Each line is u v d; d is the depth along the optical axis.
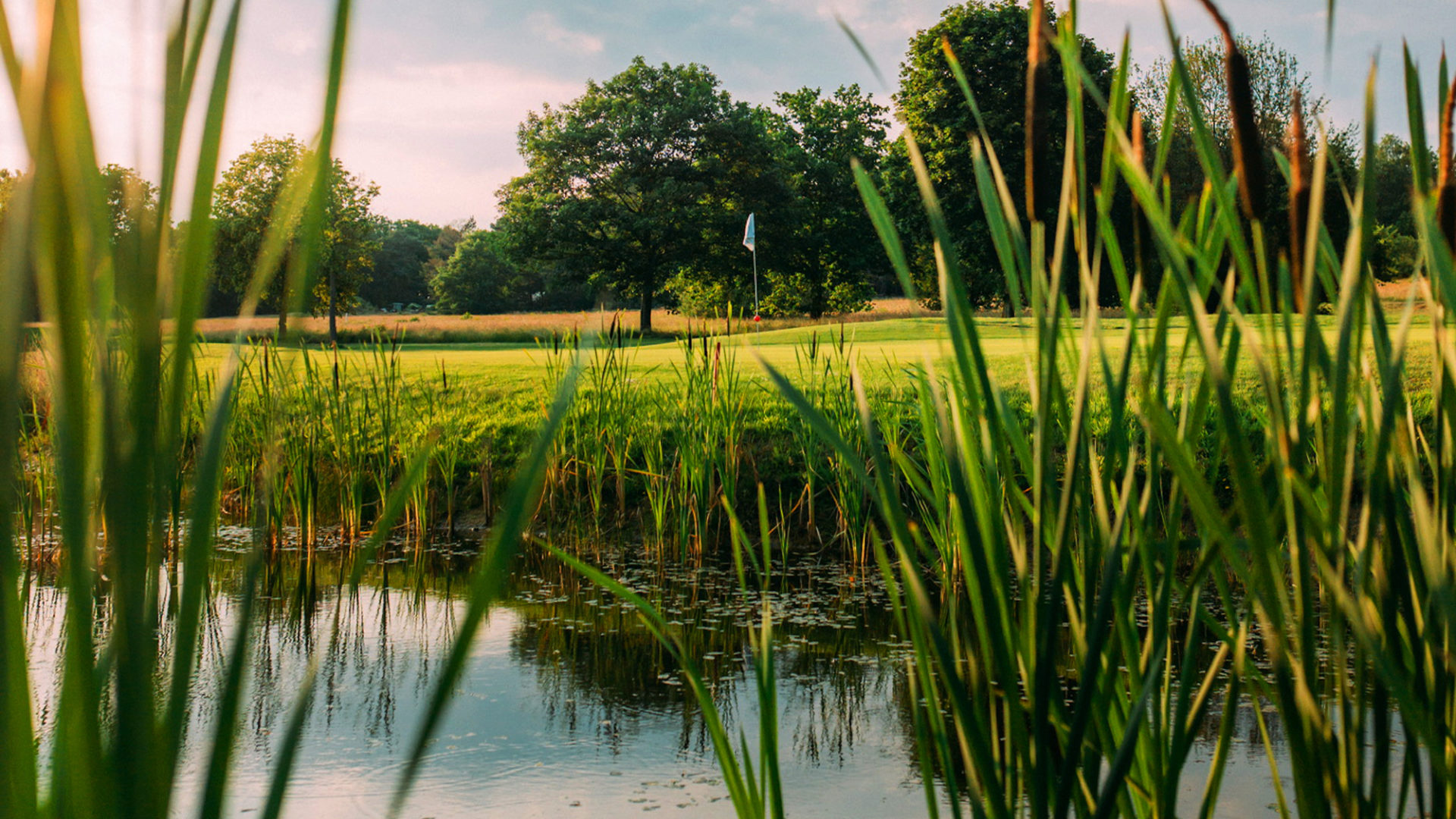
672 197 43.41
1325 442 0.96
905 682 4.28
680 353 14.60
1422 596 1.08
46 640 4.47
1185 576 3.53
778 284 52.91
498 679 4.33
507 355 17.16
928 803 1.25
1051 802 1.08
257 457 6.96
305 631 5.11
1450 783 0.81
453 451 8.02
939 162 31.58
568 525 7.92
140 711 0.38
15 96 0.32
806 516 7.51
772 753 1.41
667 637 1.34
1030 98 0.81
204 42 0.34
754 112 53.81
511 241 45.22
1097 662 0.89
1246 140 0.81
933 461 1.27
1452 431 0.96
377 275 107.62
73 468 0.37
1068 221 0.82
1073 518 1.10
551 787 3.13
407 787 0.39
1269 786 2.97
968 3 31.80
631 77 46.28
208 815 0.41
